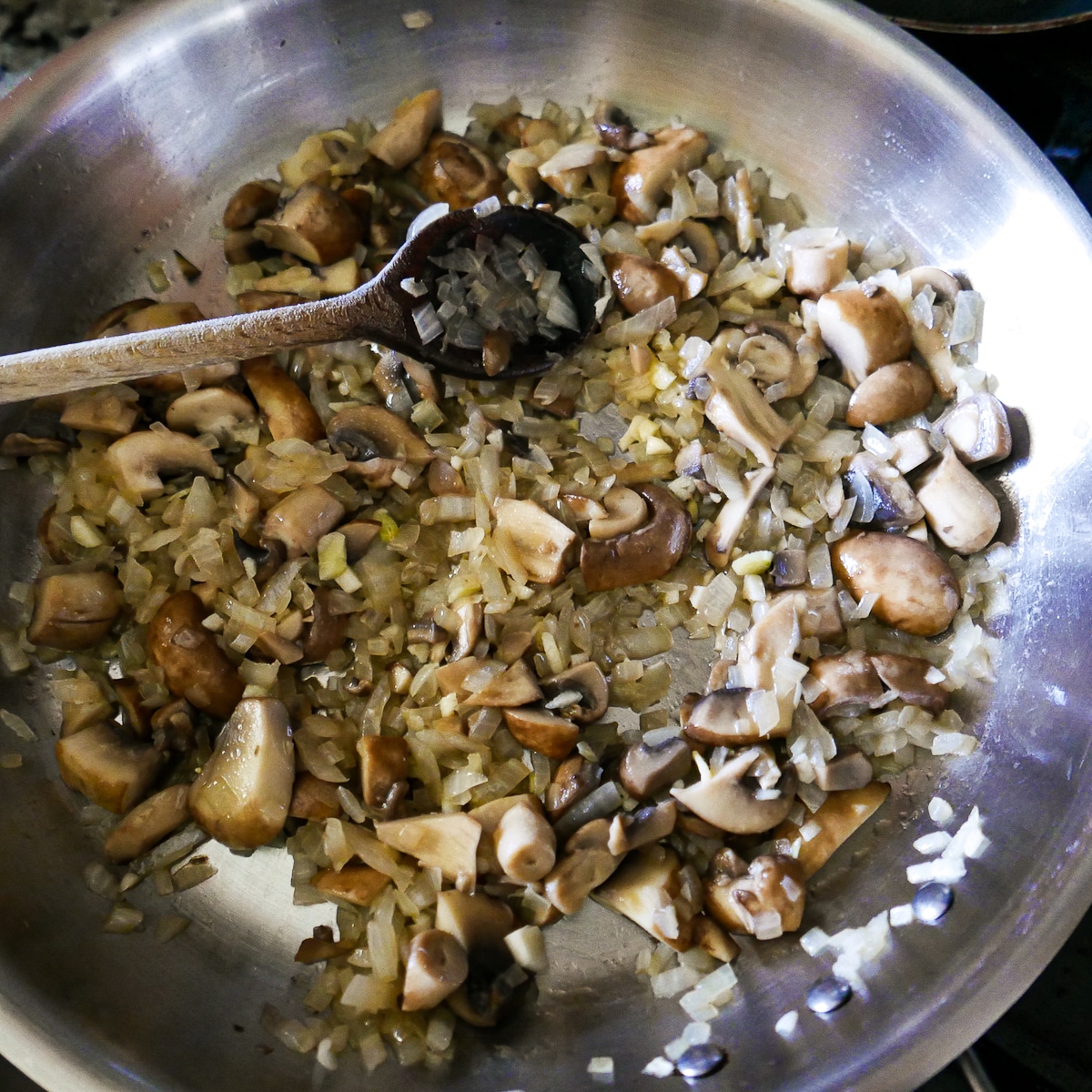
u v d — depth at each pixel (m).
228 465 0.35
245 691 0.31
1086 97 0.38
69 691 0.32
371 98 0.38
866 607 0.33
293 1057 0.29
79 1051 0.26
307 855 0.31
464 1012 0.29
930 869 0.30
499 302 0.34
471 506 0.34
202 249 0.37
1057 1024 0.30
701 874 0.31
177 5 0.34
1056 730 0.30
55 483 0.34
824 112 0.36
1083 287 0.32
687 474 0.34
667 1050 0.29
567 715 0.31
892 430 0.35
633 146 0.37
